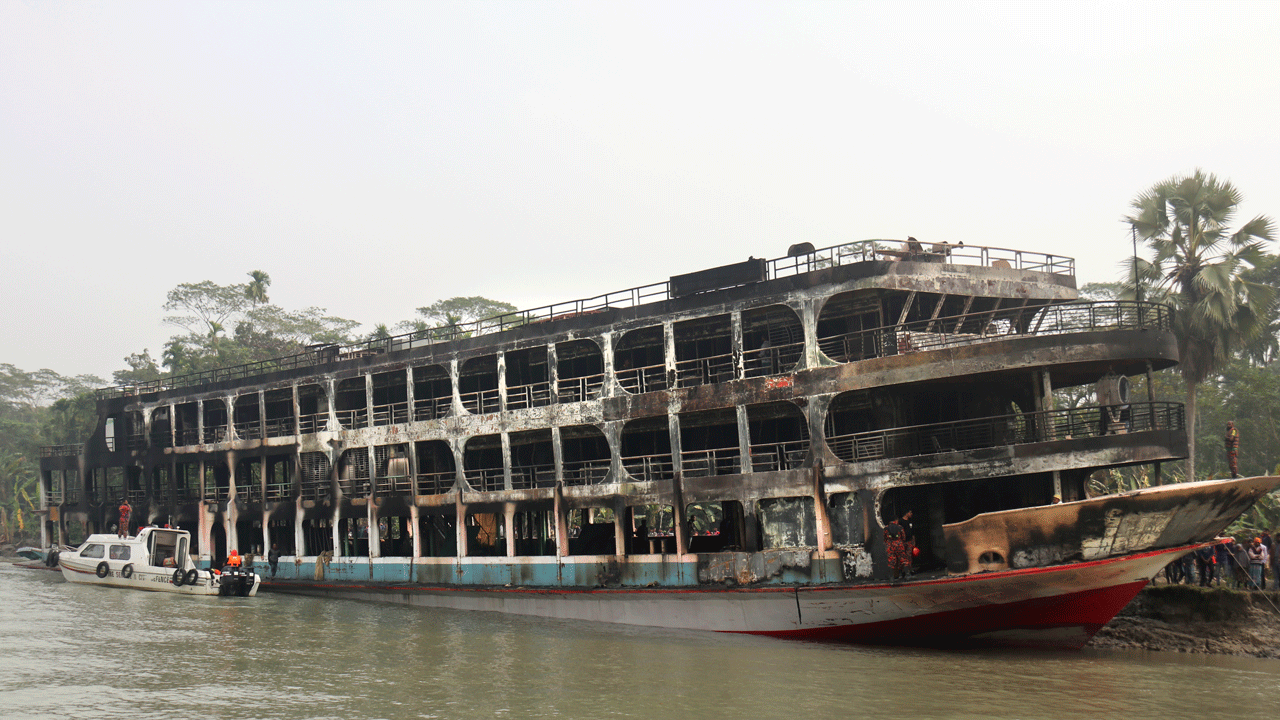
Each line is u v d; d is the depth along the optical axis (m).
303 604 33.44
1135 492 20.78
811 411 25.12
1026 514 21.95
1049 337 22.78
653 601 27.52
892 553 23.53
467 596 31.78
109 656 23.14
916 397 26.67
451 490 32.72
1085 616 22.64
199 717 17.22
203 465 41.38
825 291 25.20
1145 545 21.33
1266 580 26.27
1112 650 24.47
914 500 26.11
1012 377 24.53
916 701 18.22
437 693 19.14
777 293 26.06
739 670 21.19
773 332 28.19
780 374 25.73
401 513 34.16
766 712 17.44
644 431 32.06
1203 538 21.77
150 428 44.47
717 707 17.86
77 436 76.62
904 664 21.78
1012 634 23.69
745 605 26.00
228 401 40.94
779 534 25.66
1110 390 23.61
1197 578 27.52
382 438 35.06
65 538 49.03
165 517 43.56
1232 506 21.23
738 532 27.33
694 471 28.84
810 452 25.14
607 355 29.20
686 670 21.27
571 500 29.52
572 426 31.08
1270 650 23.38
